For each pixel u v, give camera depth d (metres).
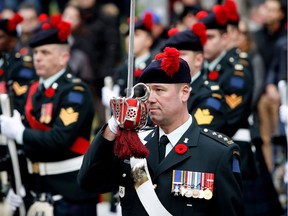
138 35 28.73
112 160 16.36
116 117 15.73
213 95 21.66
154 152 16.41
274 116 31.69
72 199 22.80
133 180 16.22
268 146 31.69
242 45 30.73
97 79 36.59
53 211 22.70
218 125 21.53
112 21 37.44
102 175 16.36
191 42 21.61
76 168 22.91
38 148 22.59
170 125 16.38
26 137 22.58
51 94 22.95
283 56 31.20
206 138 16.39
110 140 16.00
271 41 33.84
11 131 22.73
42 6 42.75
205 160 16.14
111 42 37.19
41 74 23.20
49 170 22.84
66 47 23.42
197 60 21.80
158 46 29.83
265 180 25.77
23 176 23.30
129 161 16.36
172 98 16.16
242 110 23.38
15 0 42.31
